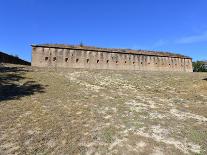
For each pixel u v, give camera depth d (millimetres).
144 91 25469
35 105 17781
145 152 10852
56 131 13055
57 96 20781
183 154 10781
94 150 11016
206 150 11242
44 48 53938
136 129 13648
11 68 36562
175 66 66438
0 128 13297
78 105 18250
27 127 13539
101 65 57344
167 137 12695
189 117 16453
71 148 11117
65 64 54562
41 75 31406
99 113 16484
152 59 63219
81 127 13734
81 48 56594
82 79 30594
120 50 61125
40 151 10773
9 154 10453
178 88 27766
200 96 23484
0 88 22875
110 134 12797
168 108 18703
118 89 25672
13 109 16672
